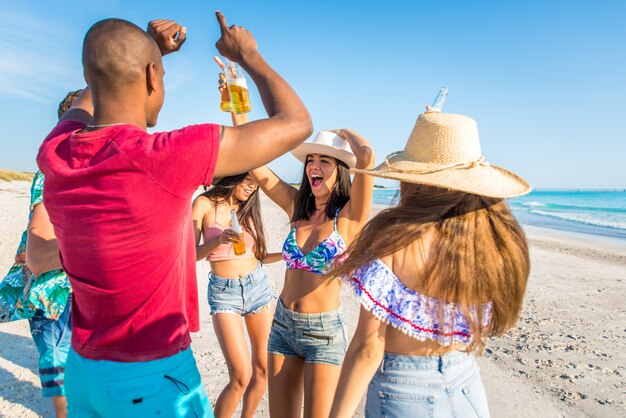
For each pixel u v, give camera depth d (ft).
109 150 4.38
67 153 4.69
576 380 14.80
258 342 11.39
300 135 4.73
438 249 5.22
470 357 5.97
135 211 4.40
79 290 4.94
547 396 13.61
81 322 5.22
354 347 5.40
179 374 5.31
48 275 9.13
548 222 97.40
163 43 5.83
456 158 5.57
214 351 16.05
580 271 35.70
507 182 5.58
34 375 13.70
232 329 10.76
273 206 109.60
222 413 10.55
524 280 5.56
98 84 4.69
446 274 5.14
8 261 27.78
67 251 4.76
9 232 40.01
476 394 5.77
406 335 5.58
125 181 4.31
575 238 65.57
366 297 5.20
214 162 4.35
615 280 32.27
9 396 12.33
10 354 15.11
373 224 5.58
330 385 8.96
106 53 4.57
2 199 78.38
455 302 5.22
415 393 5.47
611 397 13.62
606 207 166.71
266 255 11.89
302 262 9.35
